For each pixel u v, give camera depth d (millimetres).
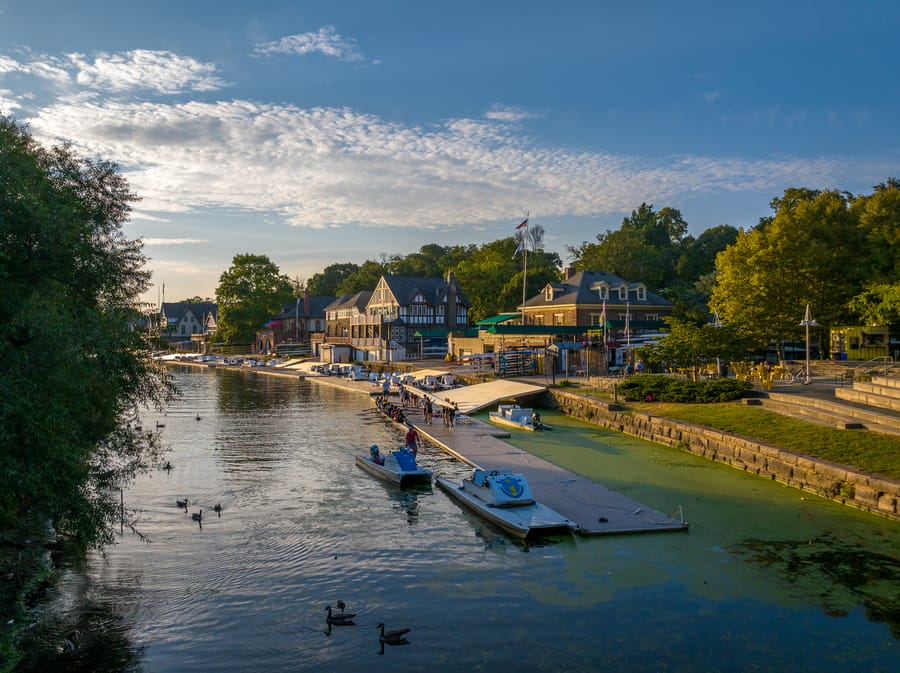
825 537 18594
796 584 15703
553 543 18906
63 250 14359
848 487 21438
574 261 119062
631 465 28203
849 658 12516
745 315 49219
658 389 38125
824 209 51719
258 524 21203
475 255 125562
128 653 13062
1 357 11797
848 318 49656
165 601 15398
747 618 14141
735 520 20297
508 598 15367
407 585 16250
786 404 30469
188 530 20578
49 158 17359
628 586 15852
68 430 13344
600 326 66000
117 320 15219
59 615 14672
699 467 27609
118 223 18344
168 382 18328
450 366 74625
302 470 29234
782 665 12305
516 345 70125
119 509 17531
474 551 18516
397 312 96875
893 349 47719
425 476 26484
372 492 25250
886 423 24656
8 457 11656
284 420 45688
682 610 14570
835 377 42375
